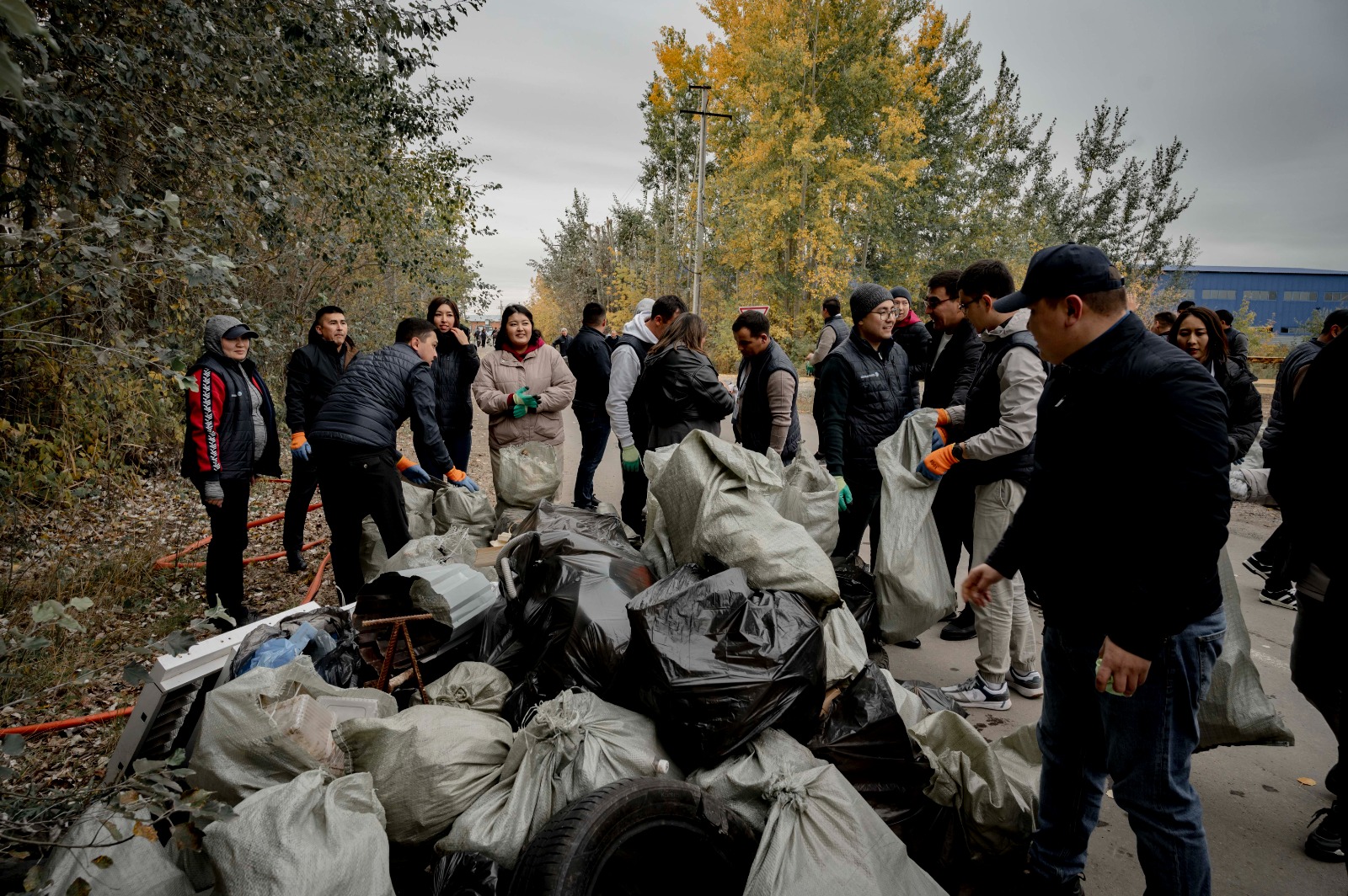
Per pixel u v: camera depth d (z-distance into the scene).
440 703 2.59
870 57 18.75
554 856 1.74
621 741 2.17
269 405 4.45
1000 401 3.25
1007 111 23.75
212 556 4.02
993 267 3.22
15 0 0.83
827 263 18.66
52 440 5.02
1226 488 1.67
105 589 4.26
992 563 2.25
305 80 6.12
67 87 4.47
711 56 20.97
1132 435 1.78
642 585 2.90
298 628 2.67
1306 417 2.12
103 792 1.72
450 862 1.97
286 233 6.69
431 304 5.91
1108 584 1.86
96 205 4.38
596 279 35.88
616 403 5.22
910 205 22.31
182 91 5.03
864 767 2.34
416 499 4.67
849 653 2.76
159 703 2.33
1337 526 2.04
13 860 1.75
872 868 1.84
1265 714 2.46
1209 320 4.14
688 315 4.59
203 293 5.09
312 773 1.88
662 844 1.97
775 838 1.90
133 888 1.67
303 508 5.09
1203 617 1.83
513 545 3.21
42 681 3.08
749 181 19.50
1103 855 2.51
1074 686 2.05
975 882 2.31
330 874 1.65
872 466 4.21
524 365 5.46
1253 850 2.52
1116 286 1.85
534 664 2.71
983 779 2.33
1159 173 20.14
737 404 4.79
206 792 1.62
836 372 4.09
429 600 2.94
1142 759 1.88
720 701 2.15
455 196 9.23
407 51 6.05
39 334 3.30
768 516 2.98
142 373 5.18
